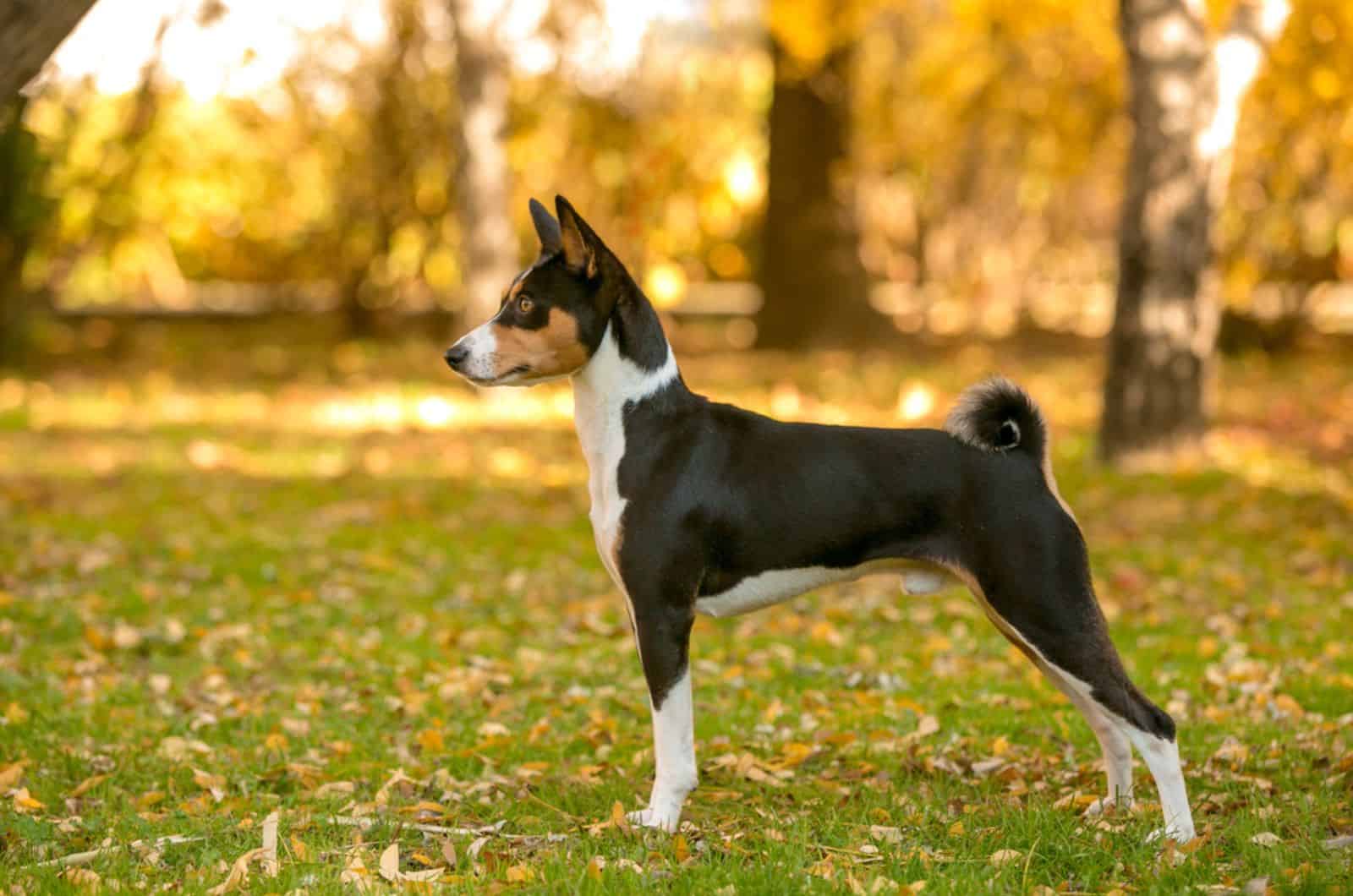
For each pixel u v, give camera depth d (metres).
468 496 12.89
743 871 4.69
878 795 5.63
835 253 24.95
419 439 16.12
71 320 27.64
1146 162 13.32
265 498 12.70
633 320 5.23
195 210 28.33
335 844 5.09
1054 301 38.78
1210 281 13.58
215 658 8.05
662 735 5.21
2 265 21.53
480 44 19.14
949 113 29.06
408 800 5.68
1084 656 4.94
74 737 6.51
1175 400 13.56
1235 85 13.23
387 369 22.62
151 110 21.98
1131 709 4.94
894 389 19.45
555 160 27.70
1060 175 27.81
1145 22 13.12
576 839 5.12
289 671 7.82
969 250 36.16
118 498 12.56
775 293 25.25
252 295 34.09
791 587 5.20
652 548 5.14
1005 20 22.62
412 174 26.02
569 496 12.89
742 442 5.20
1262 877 4.51
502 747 6.43
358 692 7.41
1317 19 19.56
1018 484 4.99
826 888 4.52
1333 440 15.13
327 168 26.75
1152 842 4.90
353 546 10.91
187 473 13.86
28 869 4.75
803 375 21.06
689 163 30.98
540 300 5.18
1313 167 22.22
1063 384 20.25
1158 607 8.98
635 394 5.23
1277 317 23.91
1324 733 6.29
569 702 7.18
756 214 32.84
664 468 5.17
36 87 18.16
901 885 4.50
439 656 8.08
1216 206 13.45
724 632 8.62
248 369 22.94
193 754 6.32
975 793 5.72
